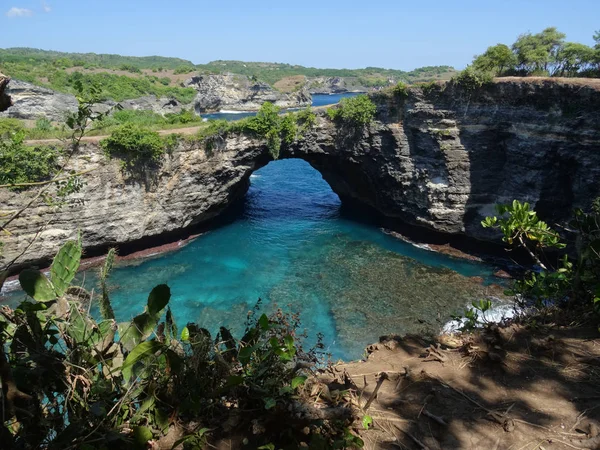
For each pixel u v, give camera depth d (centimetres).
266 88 14300
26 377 539
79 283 3409
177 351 641
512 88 3606
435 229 4231
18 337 574
